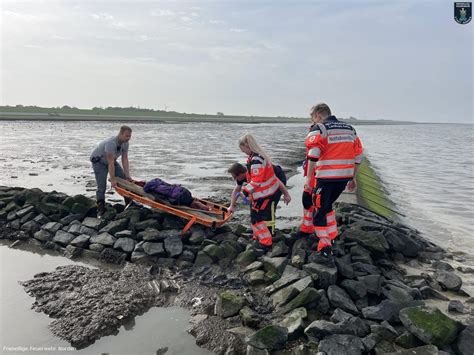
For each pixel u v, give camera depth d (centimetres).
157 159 2216
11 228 811
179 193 793
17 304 521
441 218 1180
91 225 774
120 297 540
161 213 793
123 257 681
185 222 775
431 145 5122
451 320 457
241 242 707
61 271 622
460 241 940
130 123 6769
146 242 693
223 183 1492
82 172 1627
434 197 1514
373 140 6022
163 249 682
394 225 927
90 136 3588
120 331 471
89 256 701
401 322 489
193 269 643
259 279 589
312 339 446
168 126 6406
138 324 488
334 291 528
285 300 524
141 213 793
